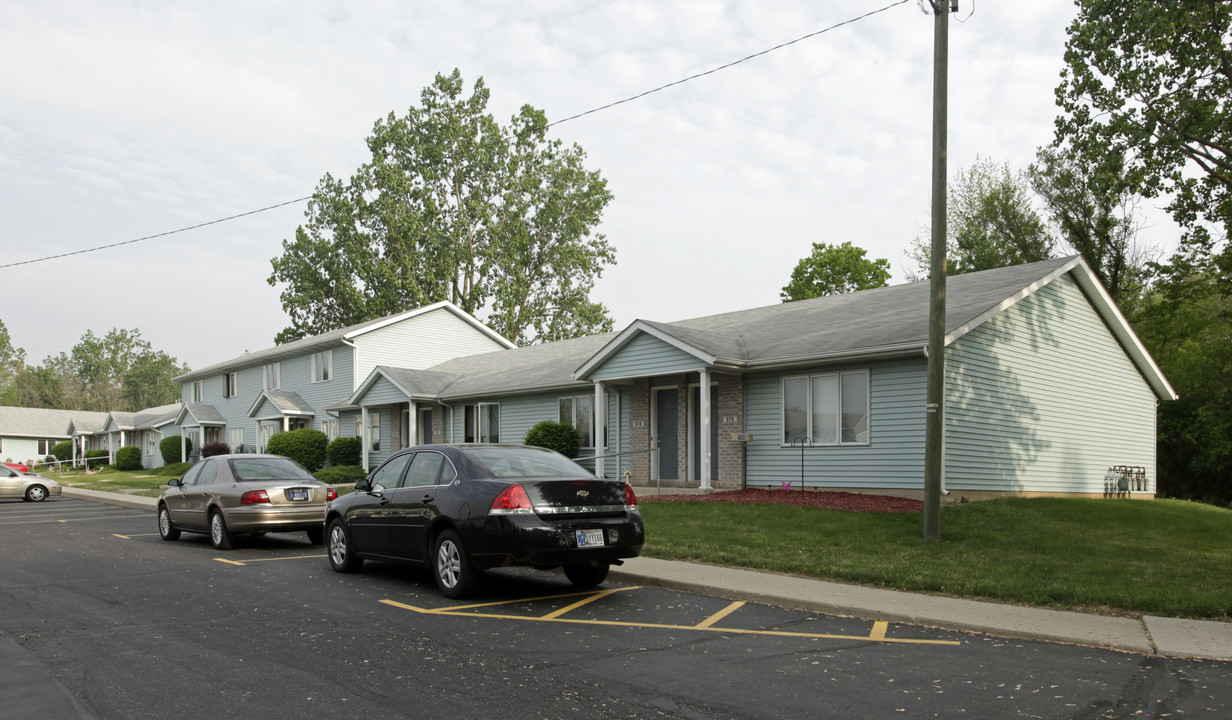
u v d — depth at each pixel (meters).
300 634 7.54
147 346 125.69
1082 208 35.16
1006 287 18.41
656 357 19.59
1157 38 21.11
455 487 9.41
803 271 52.59
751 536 12.73
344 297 50.56
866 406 17.34
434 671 6.27
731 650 6.92
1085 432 20.98
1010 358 18.55
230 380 47.09
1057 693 5.66
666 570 10.68
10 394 104.44
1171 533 13.84
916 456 16.42
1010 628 7.46
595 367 21.11
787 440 18.64
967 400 17.08
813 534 12.73
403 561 10.12
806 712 5.27
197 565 12.11
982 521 13.77
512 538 8.65
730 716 5.20
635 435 22.39
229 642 7.24
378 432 34.28
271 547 14.42
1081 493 20.61
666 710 5.32
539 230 51.53
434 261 49.34
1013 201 38.88
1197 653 6.64
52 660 6.65
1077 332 21.06
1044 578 9.57
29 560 12.77
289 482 14.41
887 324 17.95
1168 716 5.16
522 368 29.36
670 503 16.80
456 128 49.03
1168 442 30.69
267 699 5.59
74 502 27.83
